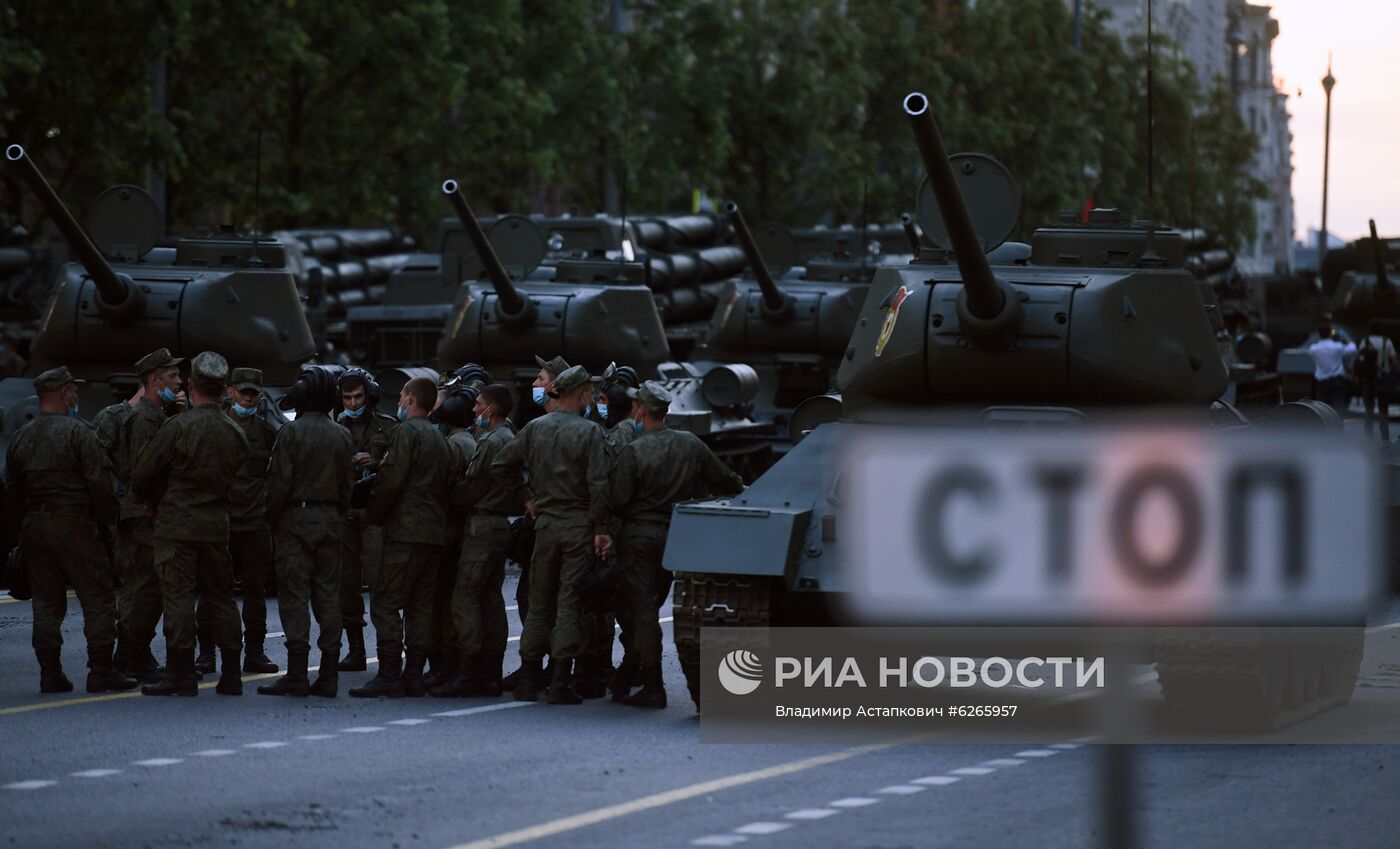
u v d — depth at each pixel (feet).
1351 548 43.06
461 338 263.08
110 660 139.13
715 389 283.59
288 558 137.49
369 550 172.45
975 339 144.56
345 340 373.61
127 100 377.30
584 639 136.67
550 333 259.80
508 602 200.03
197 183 424.87
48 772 106.01
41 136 389.80
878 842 87.56
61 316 219.20
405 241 474.90
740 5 647.97
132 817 93.56
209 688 141.18
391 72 447.83
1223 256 593.83
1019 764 109.60
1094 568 42.91
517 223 272.92
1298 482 42.93
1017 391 146.72
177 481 135.03
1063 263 154.30
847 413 154.92
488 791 100.58
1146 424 45.60
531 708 133.18
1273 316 645.92
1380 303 421.18
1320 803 98.07
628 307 265.75
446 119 525.34
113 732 120.16
